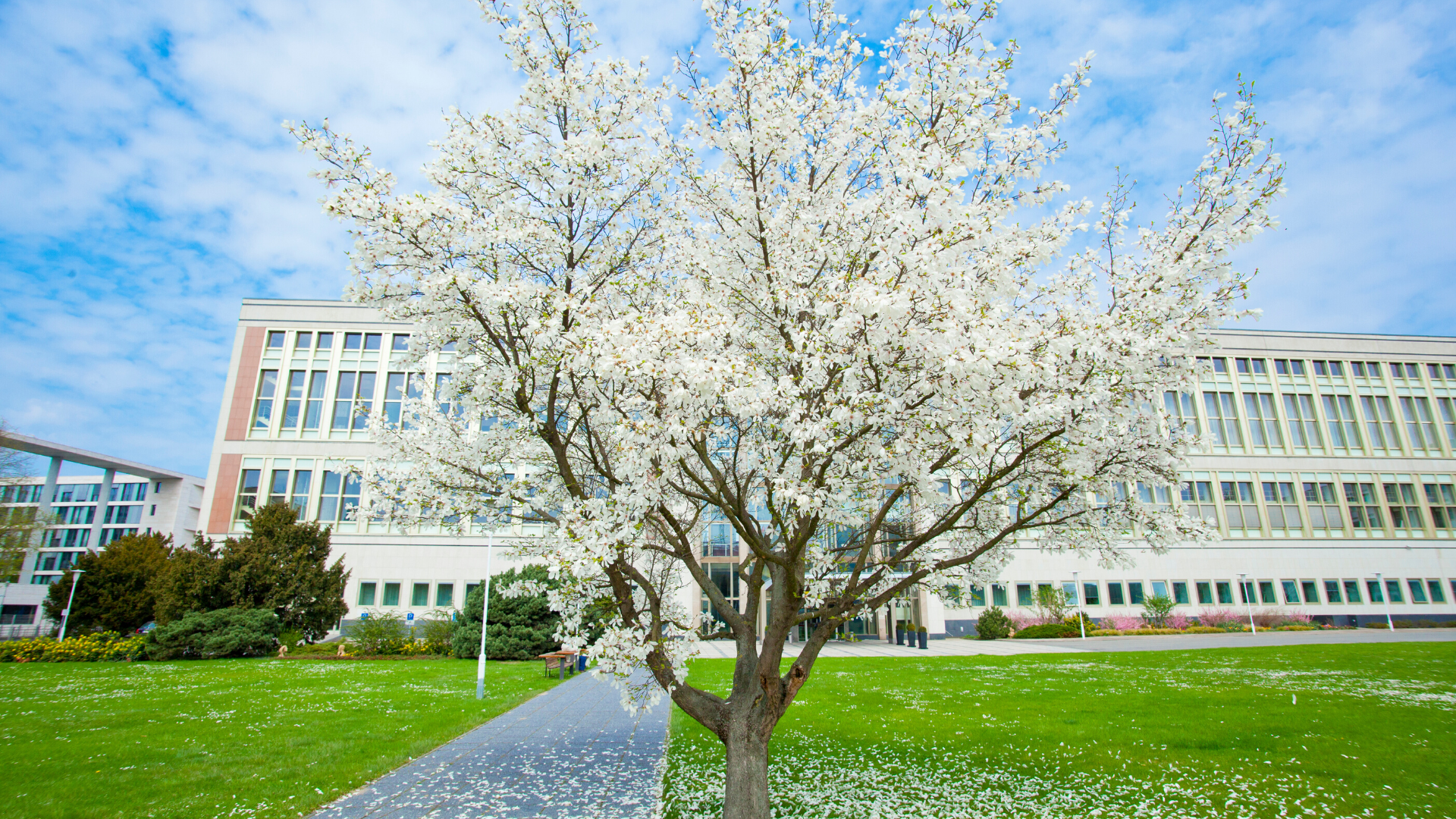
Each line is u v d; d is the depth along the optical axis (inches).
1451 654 919.0
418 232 260.2
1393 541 1820.9
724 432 292.0
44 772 361.7
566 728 519.5
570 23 298.4
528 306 267.1
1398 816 286.5
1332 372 1935.3
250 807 311.6
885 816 292.8
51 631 1300.4
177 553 1307.8
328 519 1524.4
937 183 238.7
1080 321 261.1
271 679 781.3
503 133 306.0
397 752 421.7
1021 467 285.6
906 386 254.4
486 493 318.7
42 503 1913.1
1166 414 300.2
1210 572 1749.5
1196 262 266.2
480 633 1056.8
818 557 293.4
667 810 311.9
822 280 265.4
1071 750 412.5
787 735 470.0
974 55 280.4
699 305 279.3
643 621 315.6
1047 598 1585.9
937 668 896.3
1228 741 425.1
